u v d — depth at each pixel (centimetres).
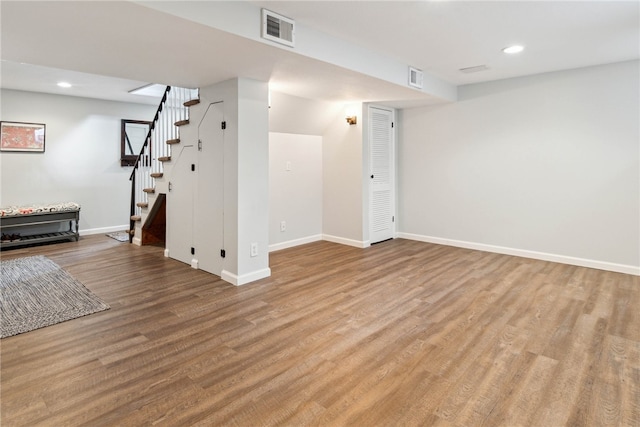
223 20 223
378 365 210
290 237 516
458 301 307
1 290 333
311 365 210
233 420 165
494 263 424
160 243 538
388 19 264
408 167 555
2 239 510
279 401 178
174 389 187
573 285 346
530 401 177
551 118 420
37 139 557
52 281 359
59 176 581
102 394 183
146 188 499
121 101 633
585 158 401
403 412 170
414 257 455
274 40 251
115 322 267
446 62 375
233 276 352
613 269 391
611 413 168
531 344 233
